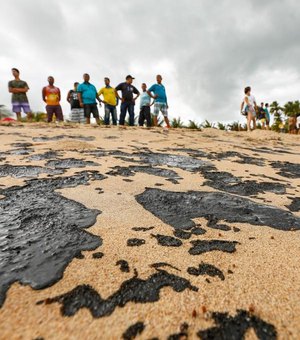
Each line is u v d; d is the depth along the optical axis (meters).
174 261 0.96
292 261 0.98
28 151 2.74
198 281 0.86
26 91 6.57
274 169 2.59
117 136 4.24
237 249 1.05
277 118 24.00
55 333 0.66
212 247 1.06
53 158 2.47
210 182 2.01
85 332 0.66
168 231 1.18
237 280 0.87
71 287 0.81
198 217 1.34
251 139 5.49
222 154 3.28
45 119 9.24
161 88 6.22
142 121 7.02
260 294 0.81
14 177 1.86
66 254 0.97
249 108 7.09
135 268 0.91
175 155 3.00
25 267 0.89
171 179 2.02
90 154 2.74
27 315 0.70
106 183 1.82
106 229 1.17
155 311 0.73
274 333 0.68
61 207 1.38
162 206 1.47
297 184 2.08
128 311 0.73
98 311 0.73
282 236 1.17
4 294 0.77
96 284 0.83
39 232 1.12
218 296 0.79
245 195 1.74
